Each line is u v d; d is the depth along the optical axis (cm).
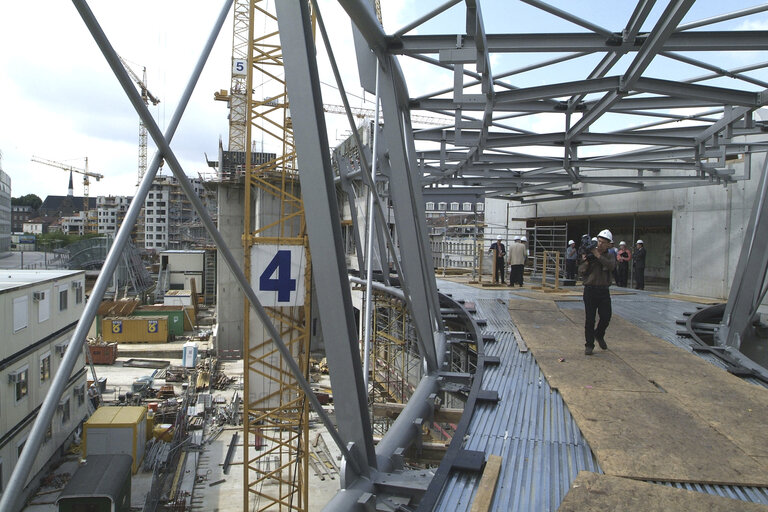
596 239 896
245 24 6072
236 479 2184
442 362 856
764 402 646
